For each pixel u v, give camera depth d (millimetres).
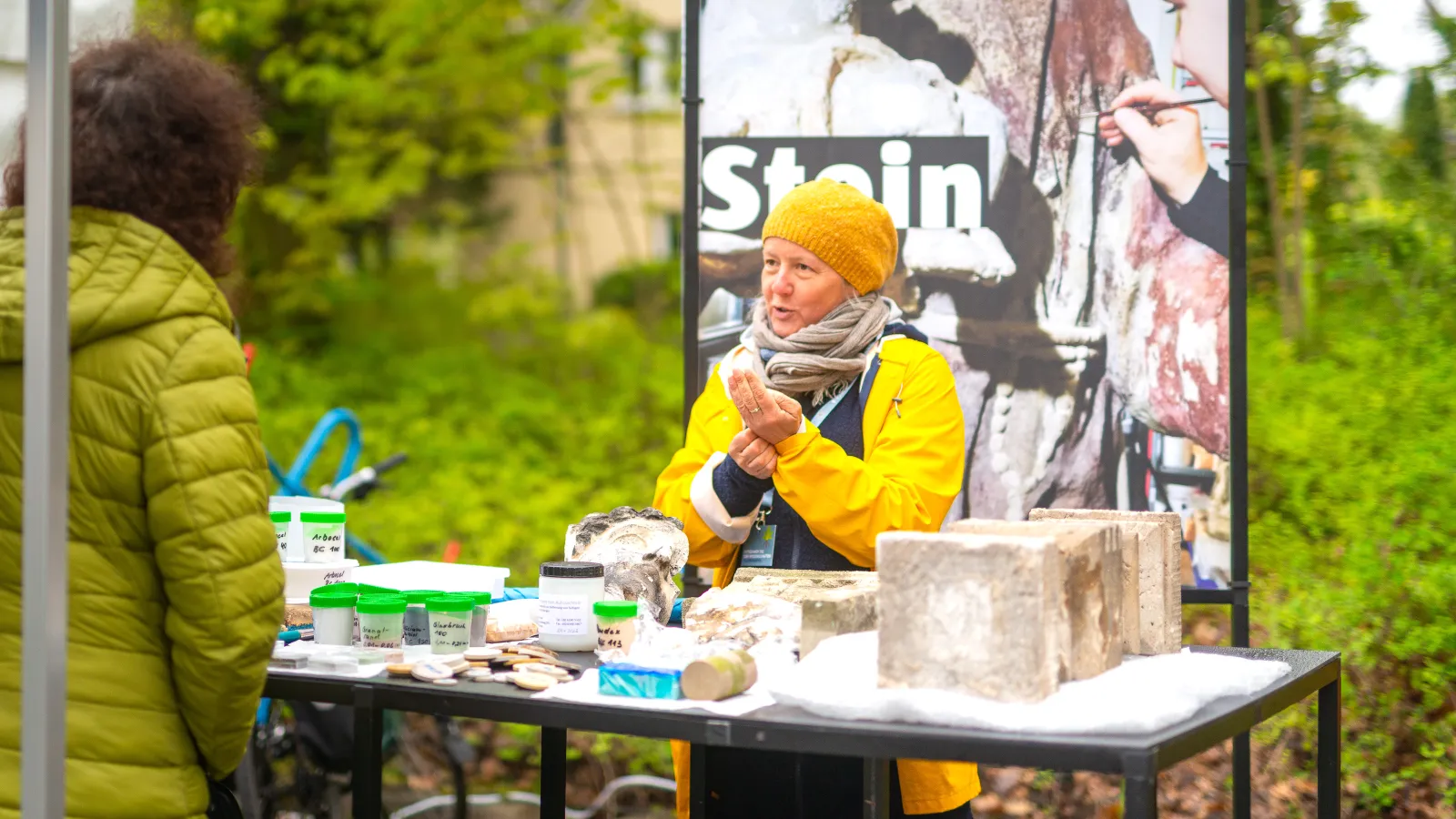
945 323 3400
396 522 6617
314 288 10102
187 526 1674
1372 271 5492
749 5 3410
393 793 4684
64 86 1563
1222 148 3289
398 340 10156
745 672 1946
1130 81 3320
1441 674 4055
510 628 2379
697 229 3438
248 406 1755
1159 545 2150
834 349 2607
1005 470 3387
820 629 2061
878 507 2404
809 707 1823
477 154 9883
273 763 3766
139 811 1712
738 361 2736
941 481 2535
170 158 1779
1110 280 3344
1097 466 3359
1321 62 5926
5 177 1866
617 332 10023
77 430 1687
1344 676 4195
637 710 1857
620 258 12531
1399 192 5723
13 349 1701
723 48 3422
